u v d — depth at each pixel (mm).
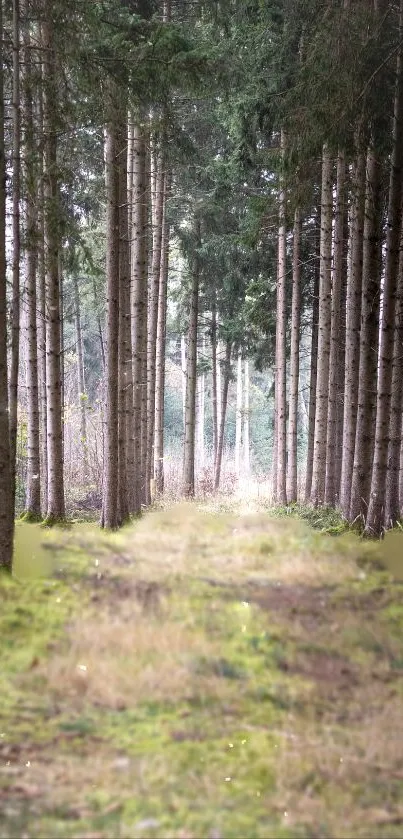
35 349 11852
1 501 6980
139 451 14805
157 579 7242
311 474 19578
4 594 6211
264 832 3043
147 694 4395
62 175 8469
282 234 17438
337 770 3590
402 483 13188
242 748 3775
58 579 7066
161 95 9242
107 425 11242
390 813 3225
